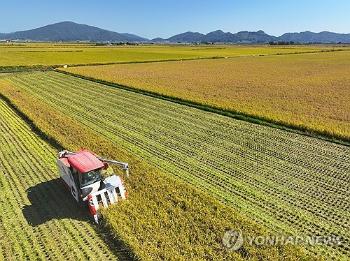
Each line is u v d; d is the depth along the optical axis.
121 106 36.34
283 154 22.28
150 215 14.85
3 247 13.62
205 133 26.77
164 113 33.03
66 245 13.56
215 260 12.06
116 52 130.12
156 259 12.18
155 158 21.92
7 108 37.06
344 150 22.84
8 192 17.89
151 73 64.12
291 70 69.94
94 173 15.81
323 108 33.12
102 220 14.84
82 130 27.45
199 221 14.39
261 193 17.20
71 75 63.31
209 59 103.56
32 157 22.55
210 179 18.88
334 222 14.68
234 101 36.50
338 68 74.00
